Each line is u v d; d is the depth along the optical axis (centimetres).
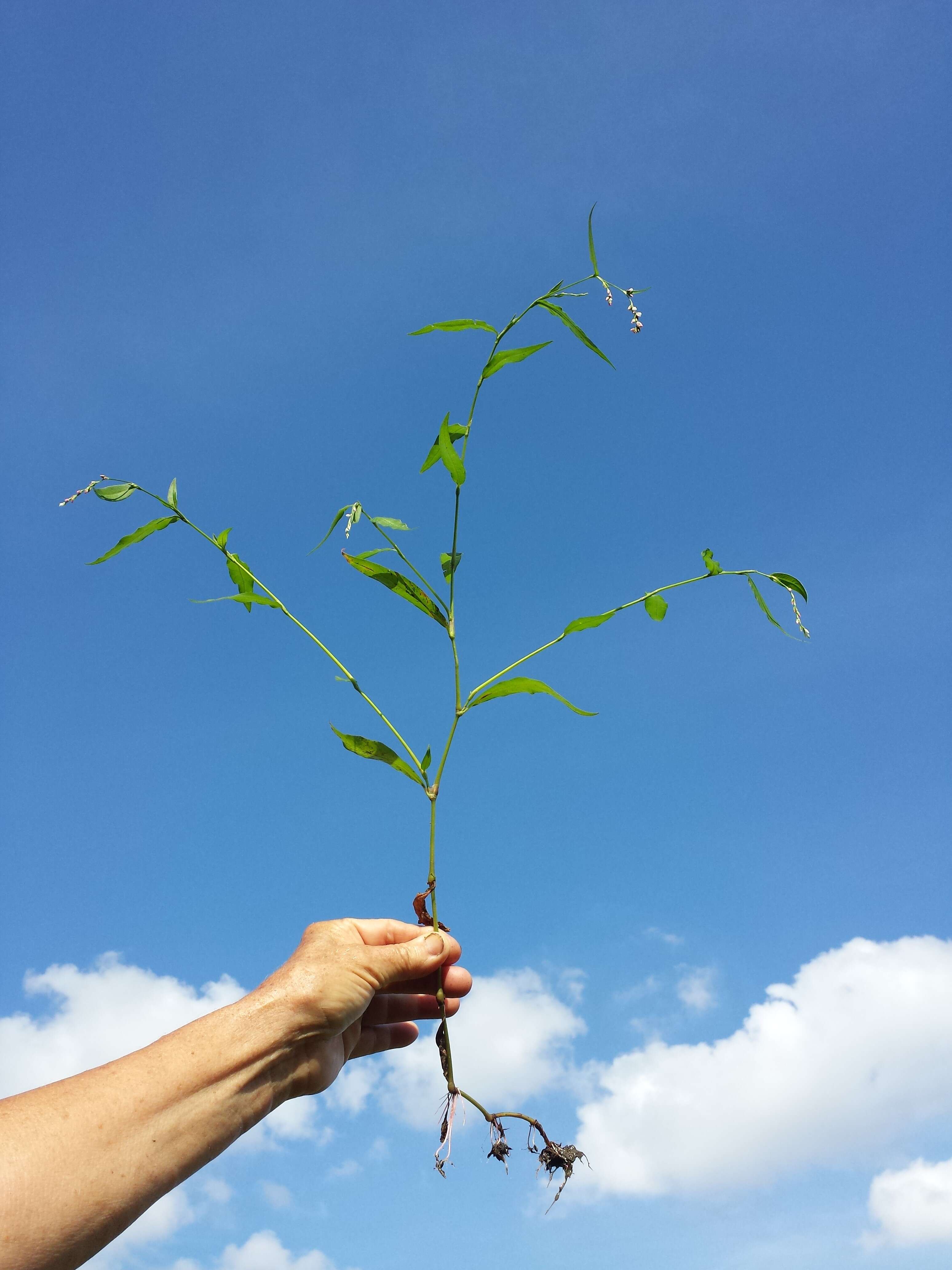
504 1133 136
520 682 143
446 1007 152
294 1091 121
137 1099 101
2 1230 85
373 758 146
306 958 125
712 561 155
